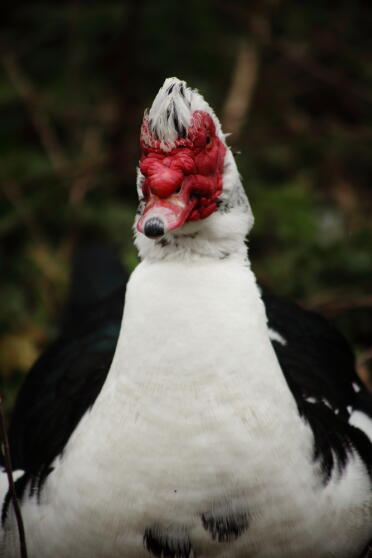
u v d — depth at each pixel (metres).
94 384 4.84
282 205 8.62
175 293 3.94
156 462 3.93
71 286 7.18
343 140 9.73
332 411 4.85
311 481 4.11
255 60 10.02
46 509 4.21
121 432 3.96
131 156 9.67
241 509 4.00
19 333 7.85
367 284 7.98
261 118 9.99
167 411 3.90
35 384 5.51
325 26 10.42
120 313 5.82
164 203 3.84
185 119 3.86
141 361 3.93
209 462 3.92
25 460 4.82
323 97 10.47
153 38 10.08
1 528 4.47
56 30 10.30
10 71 9.77
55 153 9.49
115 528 4.04
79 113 9.88
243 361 3.92
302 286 8.00
